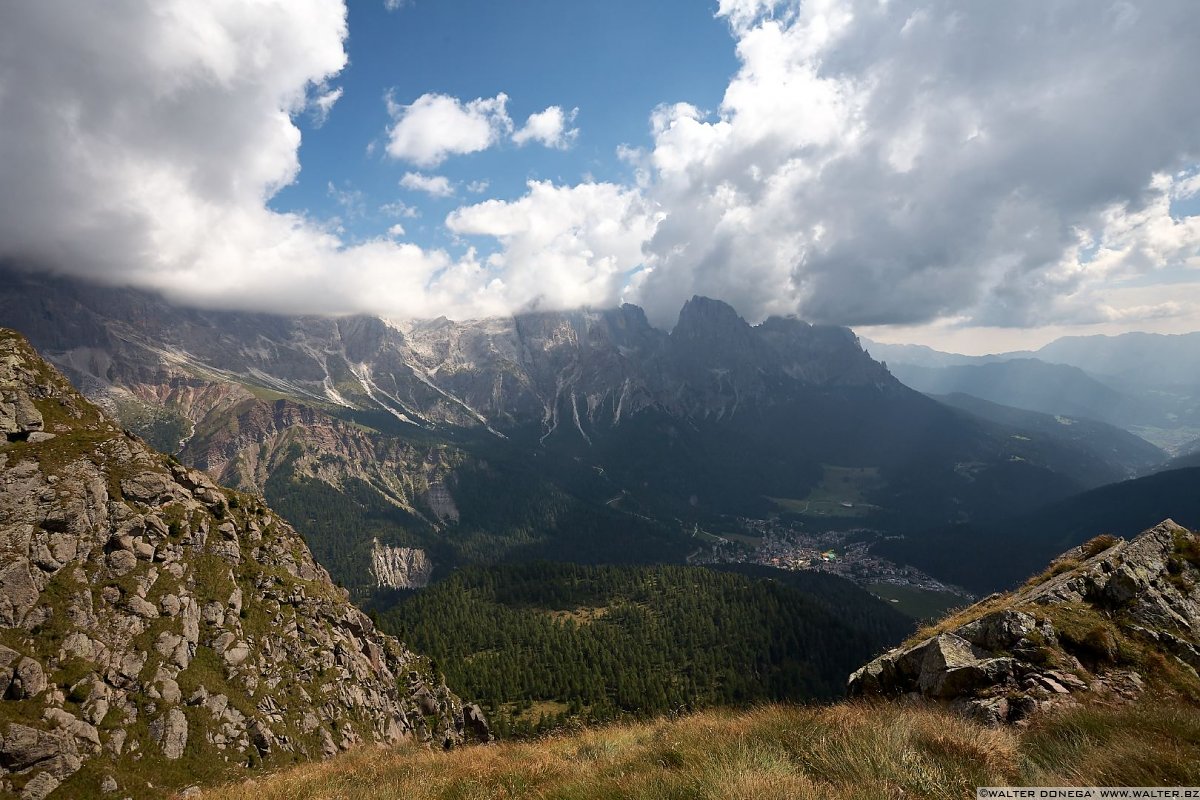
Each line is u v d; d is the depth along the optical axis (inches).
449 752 948.6
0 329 2733.8
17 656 1774.1
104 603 2091.5
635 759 555.5
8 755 1589.6
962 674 658.2
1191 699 598.5
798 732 515.2
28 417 2438.5
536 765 618.5
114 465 2485.2
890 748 438.6
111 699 1884.8
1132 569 780.0
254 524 3142.2
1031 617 708.7
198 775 1881.2
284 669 2509.8
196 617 2340.1
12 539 2017.7
